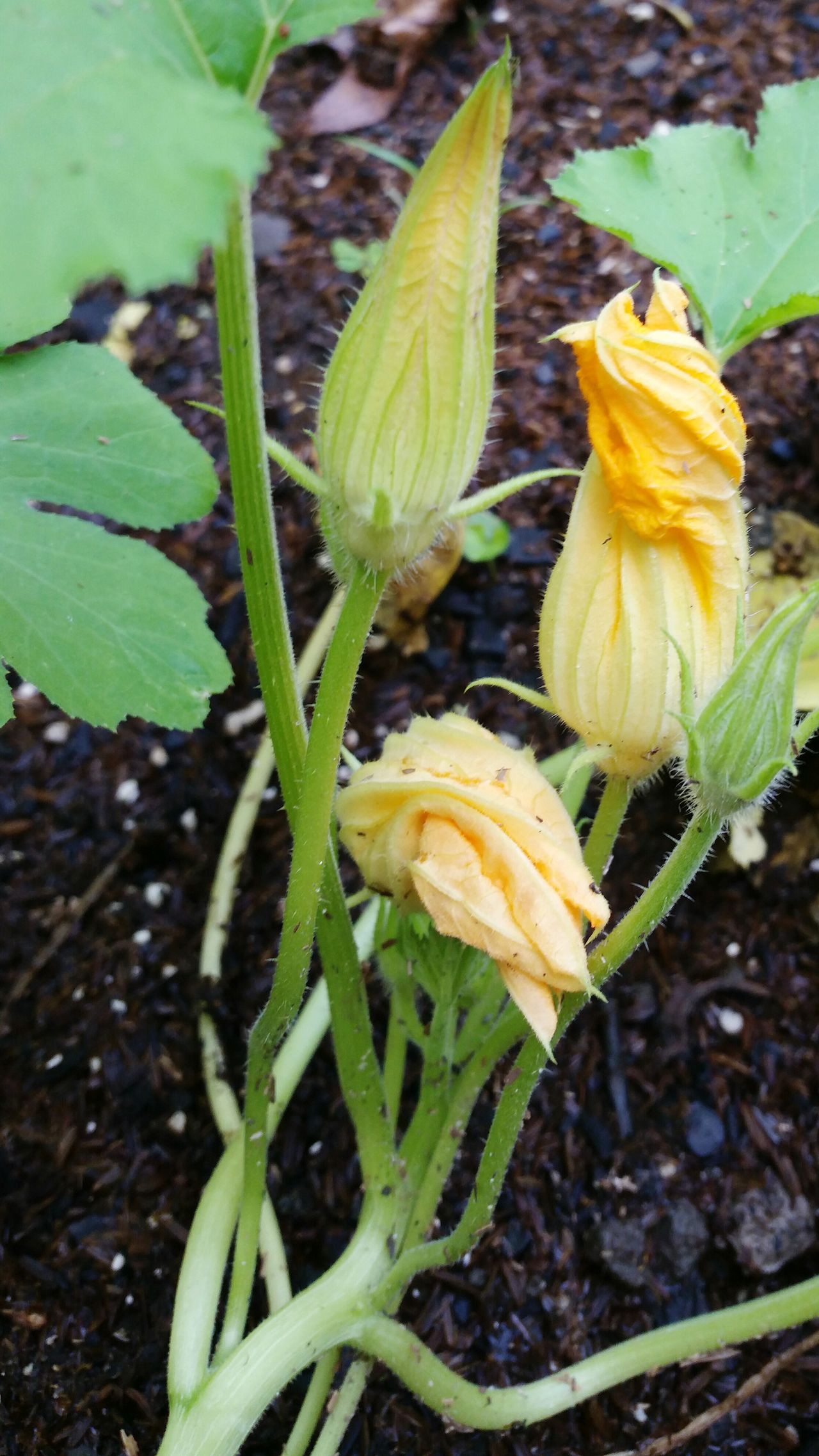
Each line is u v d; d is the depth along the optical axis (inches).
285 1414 14.9
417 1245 13.3
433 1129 13.4
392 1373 15.2
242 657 21.6
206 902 19.2
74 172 5.7
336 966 12.2
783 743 9.3
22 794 20.3
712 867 19.3
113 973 18.4
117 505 12.9
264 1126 12.3
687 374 9.6
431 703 21.0
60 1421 14.8
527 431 23.5
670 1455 14.7
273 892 19.2
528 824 10.0
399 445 8.3
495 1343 15.6
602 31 29.1
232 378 9.2
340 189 27.6
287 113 29.0
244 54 8.1
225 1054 17.6
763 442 22.8
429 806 10.3
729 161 14.2
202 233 5.7
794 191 13.9
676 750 10.8
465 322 8.0
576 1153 17.0
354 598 9.2
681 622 10.3
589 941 11.0
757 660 8.9
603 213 13.9
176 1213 16.5
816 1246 16.2
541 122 27.6
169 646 12.2
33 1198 16.5
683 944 18.8
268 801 20.3
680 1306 15.9
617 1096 17.4
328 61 29.5
